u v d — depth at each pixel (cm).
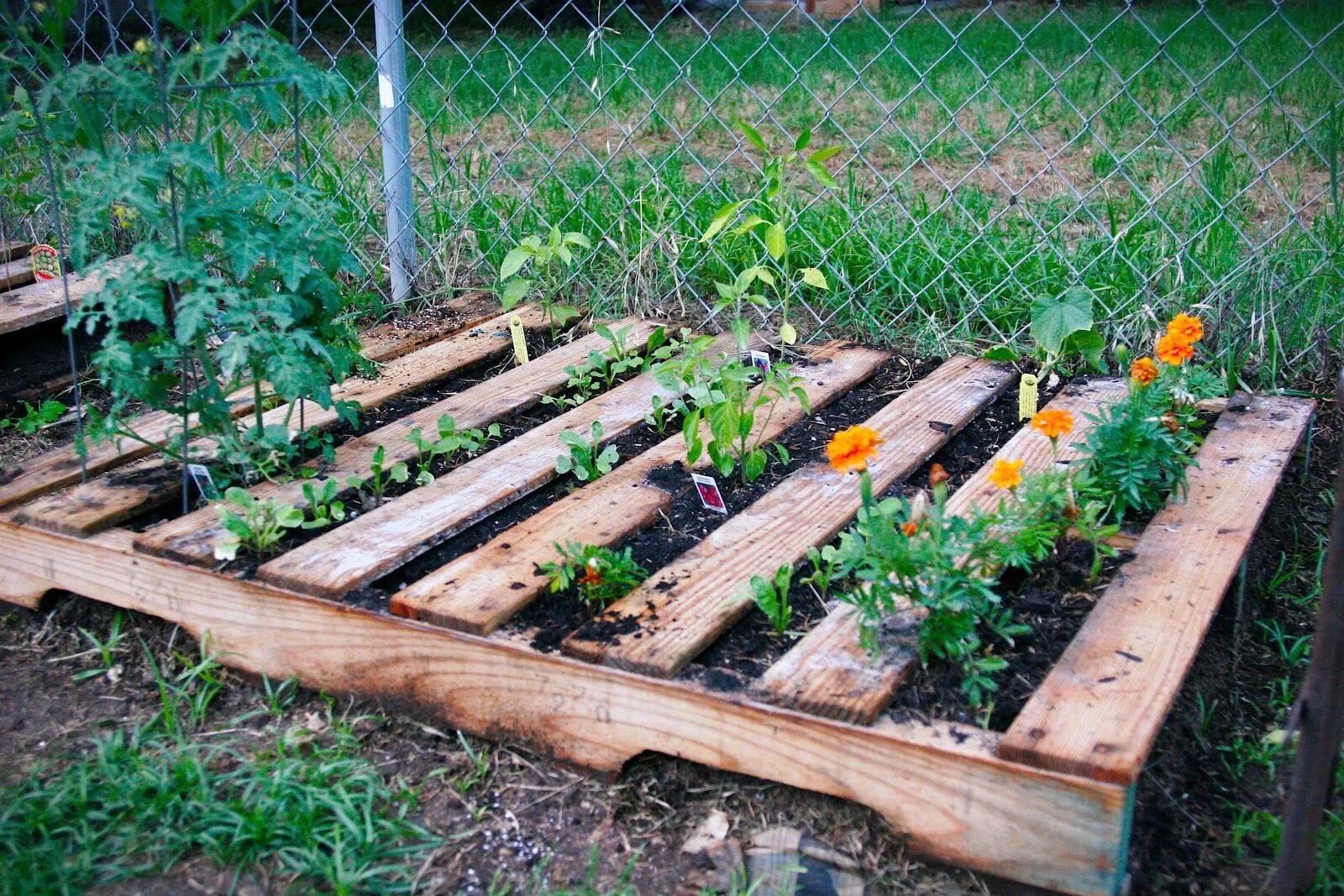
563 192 428
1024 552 212
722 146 601
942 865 179
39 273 382
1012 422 302
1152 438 240
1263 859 185
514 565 225
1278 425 286
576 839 192
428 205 430
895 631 203
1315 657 157
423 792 202
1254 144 545
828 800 191
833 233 390
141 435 283
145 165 225
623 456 282
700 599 213
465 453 284
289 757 208
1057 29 929
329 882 183
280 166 423
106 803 196
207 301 228
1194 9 984
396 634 211
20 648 246
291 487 259
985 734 177
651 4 1110
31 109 294
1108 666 190
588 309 380
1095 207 445
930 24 1012
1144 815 190
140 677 234
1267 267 341
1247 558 256
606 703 196
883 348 348
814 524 242
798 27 1034
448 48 973
